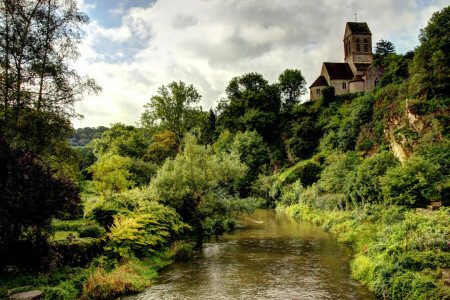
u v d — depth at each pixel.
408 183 17.12
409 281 8.98
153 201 17.88
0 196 8.94
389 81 44.97
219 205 21.52
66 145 14.52
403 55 46.41
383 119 36.03
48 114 13.05
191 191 21.23
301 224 28.81
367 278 11.38
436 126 25.64
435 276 9.03
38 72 13.70
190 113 44.03
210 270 13.69
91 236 13.13
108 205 15.34
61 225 16.47
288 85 80.44
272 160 59.38
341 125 47.12
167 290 11.02
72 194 10.62
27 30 13.59
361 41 66.94
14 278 9.10
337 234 22.19
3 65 12.68
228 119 67.88
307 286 11.27
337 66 67.06
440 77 28.03
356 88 58.88
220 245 19.64
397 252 11.15
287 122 63.34
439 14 35.53
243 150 51.56
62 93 14.56
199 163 21.78
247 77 72.75
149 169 36.91
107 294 10.03
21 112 12.38
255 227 27.88
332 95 58.38
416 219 13.19
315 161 45.81
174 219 18.39
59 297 8.80
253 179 50.03
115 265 12.25
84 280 10.35
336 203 27.53
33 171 9.91
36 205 9.47
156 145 48.25
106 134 54.19
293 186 42.06
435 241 10.55
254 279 12.24
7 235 9.59
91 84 15.37
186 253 16.00
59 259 10.54
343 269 13.50
